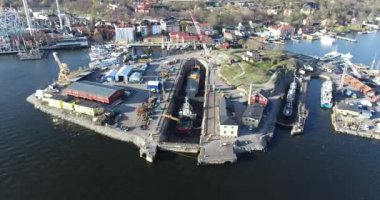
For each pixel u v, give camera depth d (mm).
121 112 152000
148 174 113125
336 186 108812
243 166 118062
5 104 164500
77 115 150000
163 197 102312
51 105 159750
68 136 135875
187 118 150875
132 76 190750
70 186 106375
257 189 106812
